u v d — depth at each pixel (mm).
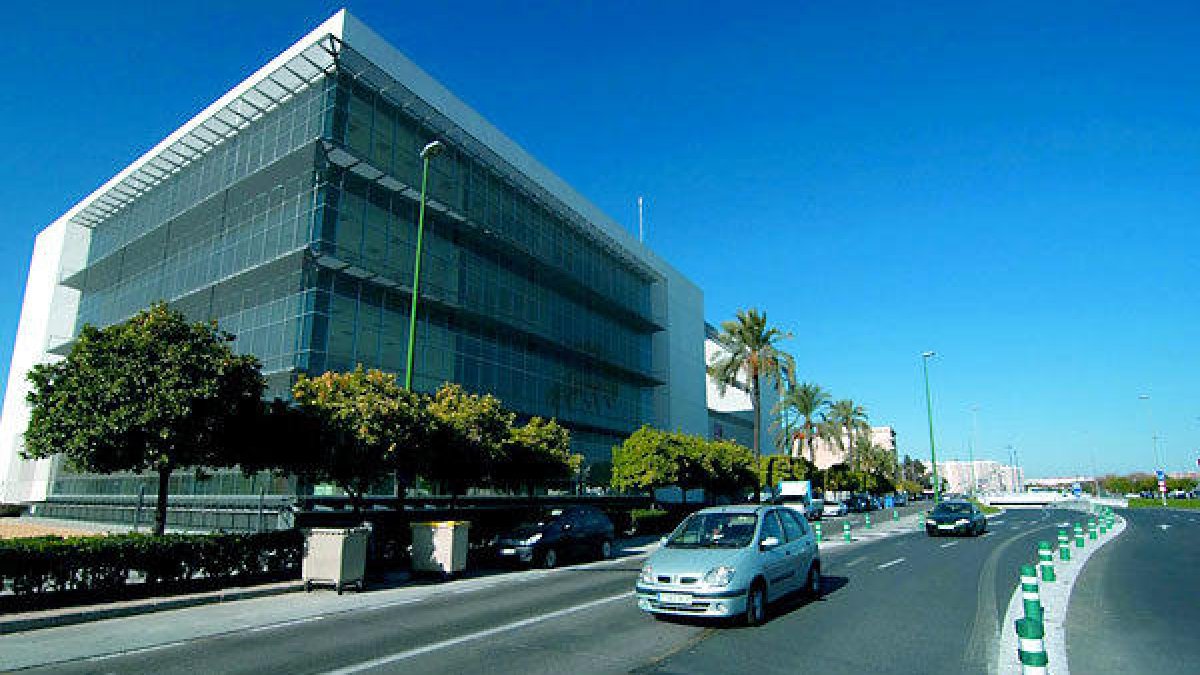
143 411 12117
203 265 31906
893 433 154875
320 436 15297
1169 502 66875
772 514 11062
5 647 8422
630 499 42469
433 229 31734
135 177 36938
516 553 16891
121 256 38312
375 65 28281
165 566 11883
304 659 7832
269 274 28000
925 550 21484
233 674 7215
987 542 24453
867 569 16359
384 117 29562
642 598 9383
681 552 9750
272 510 23906
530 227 38625
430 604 11836
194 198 33875
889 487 83312
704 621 9875
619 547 23625
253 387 13797
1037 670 5266
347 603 11867
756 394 41375
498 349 35000
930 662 7570
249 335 28188
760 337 41281
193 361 12727
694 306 59844
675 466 31562
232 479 25938
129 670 7379
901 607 11008
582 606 11422
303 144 27953
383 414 16000
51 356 40656
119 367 12414
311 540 13305
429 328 30797
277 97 29844
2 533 27422
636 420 48031
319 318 26078
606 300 44375
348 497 24984
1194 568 15984
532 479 23719
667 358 53062
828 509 48469
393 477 26688
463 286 33094
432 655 7988
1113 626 9375
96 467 12930
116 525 31078
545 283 39719
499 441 21281
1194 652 7898
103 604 10742
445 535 15352
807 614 10391
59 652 8180
